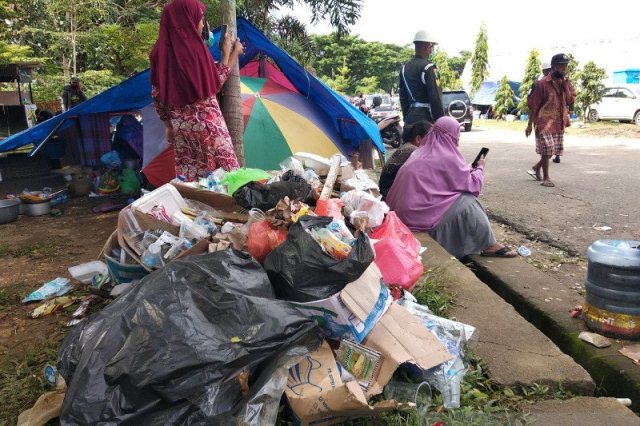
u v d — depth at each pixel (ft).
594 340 9.59
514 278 12.97
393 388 7.75
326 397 6.54
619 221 18.38
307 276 7.61
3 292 12.84
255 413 6.11
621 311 9.59
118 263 9.87
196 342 6.09
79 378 6.00
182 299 6.57
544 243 16.49
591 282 10.00
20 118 40.37
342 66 218.59
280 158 19.71
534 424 7.25
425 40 19.89
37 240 17.84
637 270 9.35
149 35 48.62
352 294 7.66
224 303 6.60
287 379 6.87
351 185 12.66
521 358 8.87
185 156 13.76
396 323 8.07
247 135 19.45
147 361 5.89
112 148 26.63
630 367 8.73
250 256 7.85
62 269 14.70
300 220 8.34
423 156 14.61
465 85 128.36
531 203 21.63
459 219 14.29
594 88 69.00
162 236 9.61
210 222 10.17
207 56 13.03
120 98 21.07
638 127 58.65
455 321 9.62
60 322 10.91
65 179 27.91
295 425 6.85
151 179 19.34
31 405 7.88
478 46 117.39
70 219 20.99
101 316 6.83
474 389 8.09
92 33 48.03
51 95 47.50
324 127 21.74
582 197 22.30
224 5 15.30
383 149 22.29
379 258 9.80
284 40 43.01
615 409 7.57
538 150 25.09
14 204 20.77
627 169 29.40
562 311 11.07
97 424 5.66
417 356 7.57
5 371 9.05
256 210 10.00
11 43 47.73
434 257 13.05
